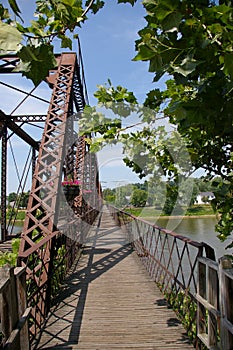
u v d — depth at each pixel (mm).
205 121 1197
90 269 5773
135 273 5457
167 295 3975
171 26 979
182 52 1044
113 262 6328
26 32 992
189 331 2898
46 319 3441
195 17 1042
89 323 3322
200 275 2553
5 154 8500
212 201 2176
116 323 3307
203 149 2381
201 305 2549
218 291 2223
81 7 1154
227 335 1944
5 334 1787
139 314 3555
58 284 4586
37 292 3119
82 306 3854
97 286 4707
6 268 1912
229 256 2234
